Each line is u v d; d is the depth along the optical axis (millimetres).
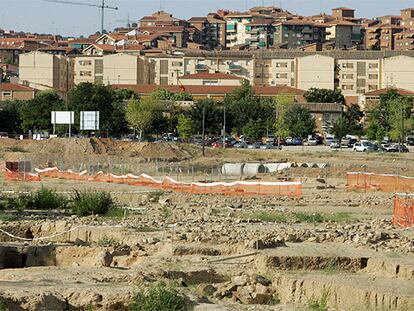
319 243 69062
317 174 155750
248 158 197750
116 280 53719
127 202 108625
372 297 53188
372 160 191875
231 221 85375
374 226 81875
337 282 55625
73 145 195625
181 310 48375
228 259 63000
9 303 47344
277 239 68562
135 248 66688
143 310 48000
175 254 65562
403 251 64938
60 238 78000
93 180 146625
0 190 123688
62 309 48156
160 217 89750
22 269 57688
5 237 77000
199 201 110125
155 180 139875
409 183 132375
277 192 122812
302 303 53625
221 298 53906
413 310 51531
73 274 55312
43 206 100750
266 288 55906
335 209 102250
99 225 81625
